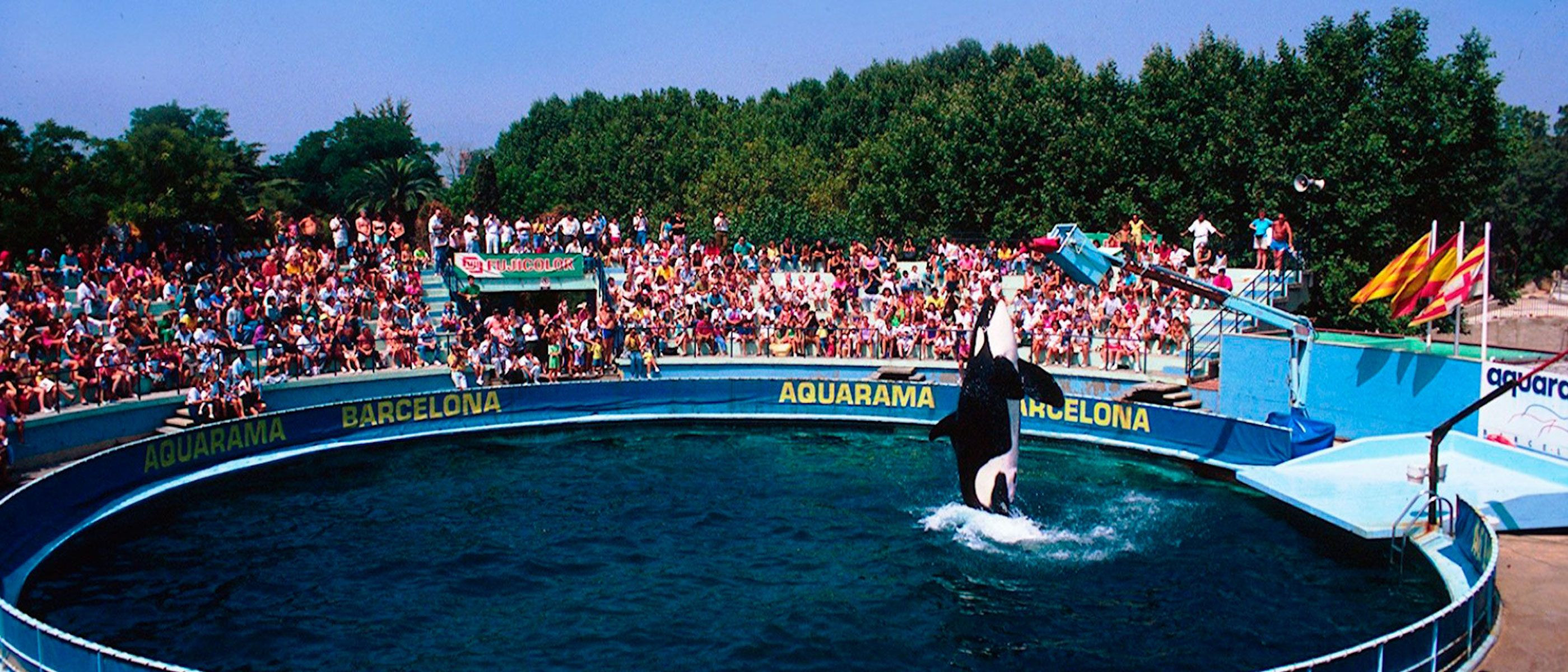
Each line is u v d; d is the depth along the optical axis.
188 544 23.53
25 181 40.62
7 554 21.23
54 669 15.08
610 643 18.45
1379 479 25.02
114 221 40.41
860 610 19.80
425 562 22.39
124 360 31.80
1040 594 20.56
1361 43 43.88
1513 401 26.48
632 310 43.00
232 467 29.02
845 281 45.06
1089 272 26.19
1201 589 20.78
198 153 45.56
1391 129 42.56
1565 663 16.11
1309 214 42.44
